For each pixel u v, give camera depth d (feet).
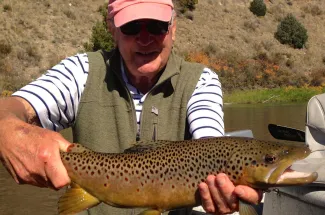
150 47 3.06
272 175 2.59
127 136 3.14
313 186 3.73
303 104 32.01
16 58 34.42
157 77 3.19
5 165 2.56
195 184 2.69
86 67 3.23
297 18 53.11
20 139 2.50
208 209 2.55
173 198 2.73
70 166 2.77
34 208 8.01
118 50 3.25
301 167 3.77
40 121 3.01
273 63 43.62
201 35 45.09
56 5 41.14
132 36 3.05
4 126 2.55
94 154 2.81
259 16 50.88
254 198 2.56
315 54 47.52
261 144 2.67
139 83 3.20
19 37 36.35
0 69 32.94
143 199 2.76
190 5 47.96
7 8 38.55
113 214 3.14
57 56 35.78
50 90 3.03
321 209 3.69
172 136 3.14
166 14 3.07
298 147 2.67
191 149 2.74
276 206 4.26
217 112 3.05
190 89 3.15
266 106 30.25
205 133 2.91
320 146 4.07
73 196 2.79
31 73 33.58
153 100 3.16
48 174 2.49
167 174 2.72
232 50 43.88
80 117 3.18
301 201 3.90
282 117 22.03
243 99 35.76
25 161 2.49
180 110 3.14
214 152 2.70
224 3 50.90
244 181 2.64
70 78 3.15
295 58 45.85
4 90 31.22
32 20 38.50
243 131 5.33
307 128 4.16
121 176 2.76
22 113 2.86
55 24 39.09
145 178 2.74
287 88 39.81
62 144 2.66
